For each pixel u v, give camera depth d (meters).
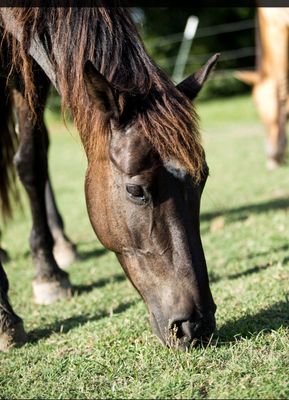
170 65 27.75
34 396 3.10
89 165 3.47
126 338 3.75
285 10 7.09
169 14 30.62
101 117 3.28
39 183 5.10
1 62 4.26
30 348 3.91
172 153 3.10
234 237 6.43
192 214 3.20
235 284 4.75
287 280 4.62
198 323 3.13
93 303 4.82
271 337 3.51
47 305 5.02
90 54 3.47
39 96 4.31
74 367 3.41
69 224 8.30
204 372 3.15
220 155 13.88
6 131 5.55
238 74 11.55
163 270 3.18
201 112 23.97
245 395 2.85
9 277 5.98
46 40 3.75
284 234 6.26
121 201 3.24
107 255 6.46
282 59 9.50
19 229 8.41
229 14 30.20
